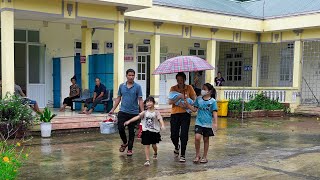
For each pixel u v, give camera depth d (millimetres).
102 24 13469
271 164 7352
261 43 19328
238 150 8758
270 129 12523
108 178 6227
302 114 17094
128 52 17344
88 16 11828
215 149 8859
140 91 7852
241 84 21234
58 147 8781
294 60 17953
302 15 17016
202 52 20484
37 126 10234
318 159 7820
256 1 21578
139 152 8297
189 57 7406
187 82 19875
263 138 10578
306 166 7211
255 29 18312
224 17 16984
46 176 6312
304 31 17578
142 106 7840
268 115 16656
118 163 7266
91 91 13500
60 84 14859
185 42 19641
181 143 7375
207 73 17375
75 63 14477
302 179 6297
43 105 14836
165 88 18500
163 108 15219
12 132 9516
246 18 17875
